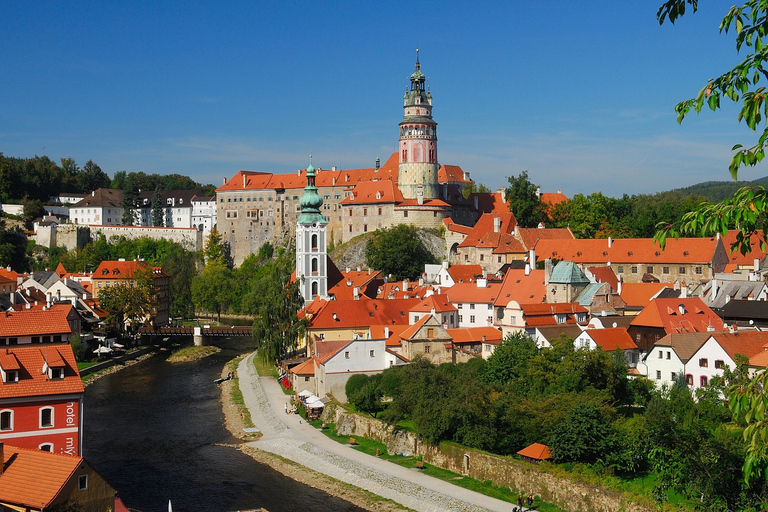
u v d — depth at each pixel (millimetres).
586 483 89625
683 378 127688
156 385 176000
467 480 103062
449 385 117625
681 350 129500
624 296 176875
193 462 118625
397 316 186250
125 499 102188
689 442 83688
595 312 171000
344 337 180250
